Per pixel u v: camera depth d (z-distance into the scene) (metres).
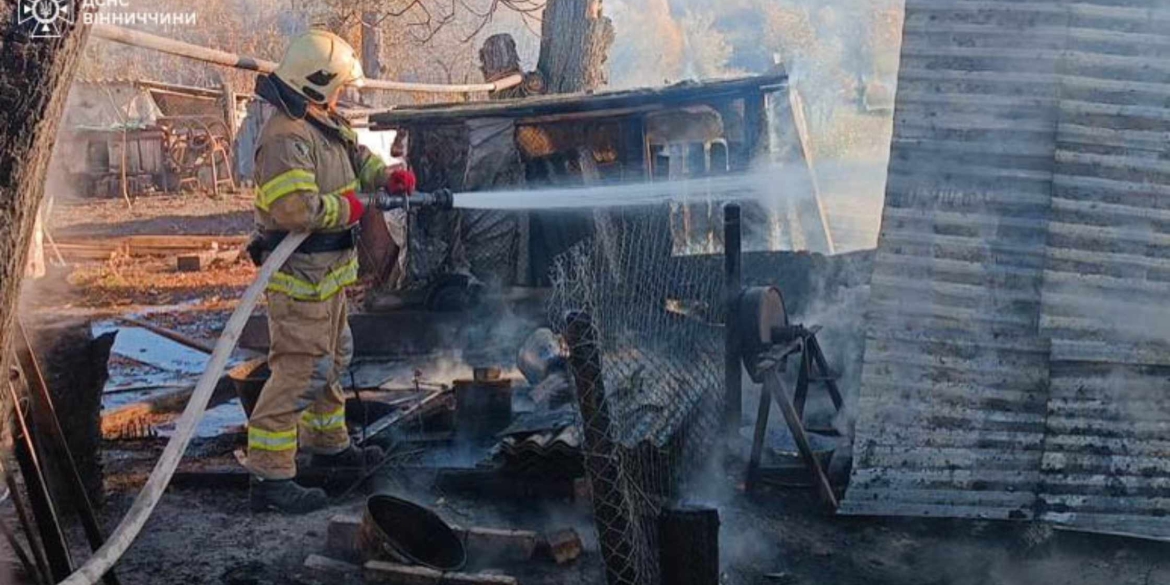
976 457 4.73
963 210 4.72
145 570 4.16
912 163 4.77
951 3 4.69
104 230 18.80
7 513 4.48
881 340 4.81
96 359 4.71
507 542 4.29
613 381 4.12
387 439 5.55
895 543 4.59
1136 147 4.59
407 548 4.29
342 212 4.45
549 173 9.28
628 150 9.02
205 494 5.09
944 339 4.75
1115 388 4.66
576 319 3.49
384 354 8.52
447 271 9.31
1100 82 4.60
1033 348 4.68
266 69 6.36
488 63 12.37
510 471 4.92
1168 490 4.63
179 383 7.79
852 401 6.34
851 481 4.80
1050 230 4.66
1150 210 4.61
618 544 3.50
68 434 4.58
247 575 4.12
